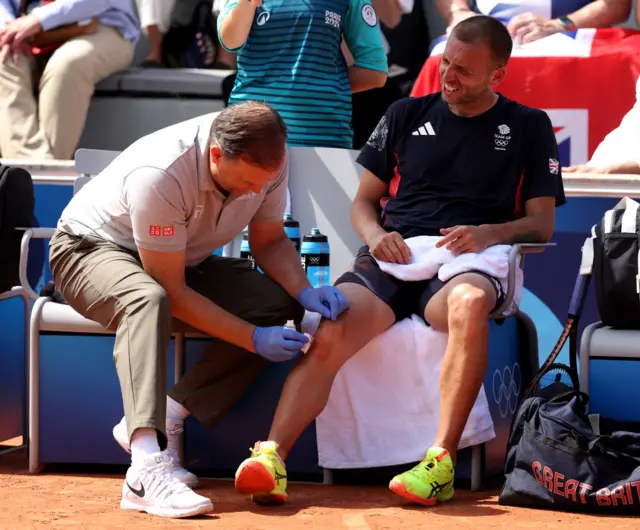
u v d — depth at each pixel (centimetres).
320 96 1622
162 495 1060
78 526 1009
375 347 1241
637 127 1698
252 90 1638
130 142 2130
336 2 1645
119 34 2075
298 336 1164
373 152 1356
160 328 1098
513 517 1062
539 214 1293
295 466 1283
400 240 1270
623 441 1087
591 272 1287
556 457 1095
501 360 1301
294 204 1544
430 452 1129
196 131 1143
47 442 1316
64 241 1210
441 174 1312
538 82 1850
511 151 1296
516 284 1282
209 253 1238
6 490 1205
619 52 1828
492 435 1230
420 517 1062
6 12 2066
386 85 2153
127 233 1191
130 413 1081
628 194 1609
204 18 2267
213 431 1291
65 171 1750
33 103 1995
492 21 1283
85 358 1305
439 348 1228
